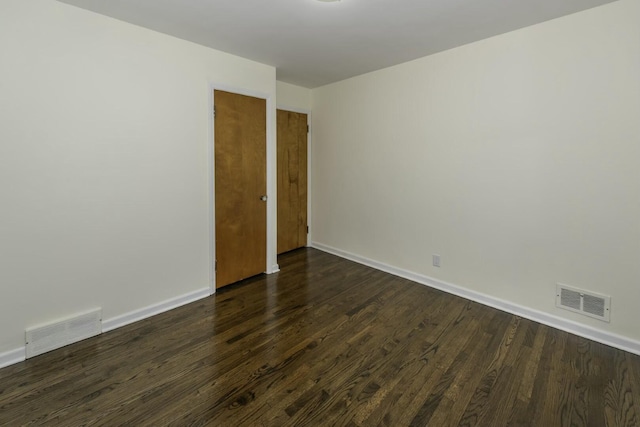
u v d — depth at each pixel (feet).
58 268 7.16
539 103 7.98
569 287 7.89
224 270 10.51
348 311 8.98
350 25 7.89
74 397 5.67
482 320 8.49
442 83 9.82
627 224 7.01
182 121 8.96
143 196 8.38
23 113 6.49
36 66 6.57
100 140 7.54
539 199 8.21
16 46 6.33
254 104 10.76
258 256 11.51
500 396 5.75
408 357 6.88
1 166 6.33
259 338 7.60
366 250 12.85
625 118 6.86
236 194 10.59
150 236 8.61
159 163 8.61
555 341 7.50
